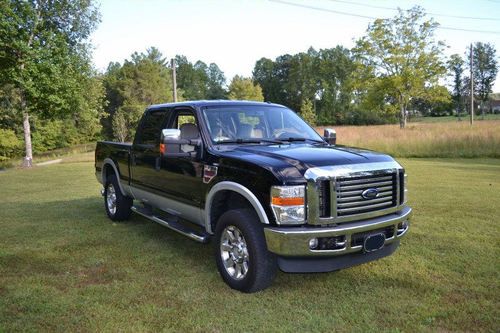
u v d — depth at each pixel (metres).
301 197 3.81
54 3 22.25
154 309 3.89
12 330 3.52
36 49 19.86
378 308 3.89
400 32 39.44
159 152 5.55
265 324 3.62
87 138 54.34
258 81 109.38
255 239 4.04
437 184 10.59
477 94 101.81
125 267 5.03
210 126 4.93
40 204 9.03
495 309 3.83
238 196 4.44
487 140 18.59
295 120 5.76
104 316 3.77
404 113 41.06
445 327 3.54
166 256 5.42
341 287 4.37
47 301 4.08
